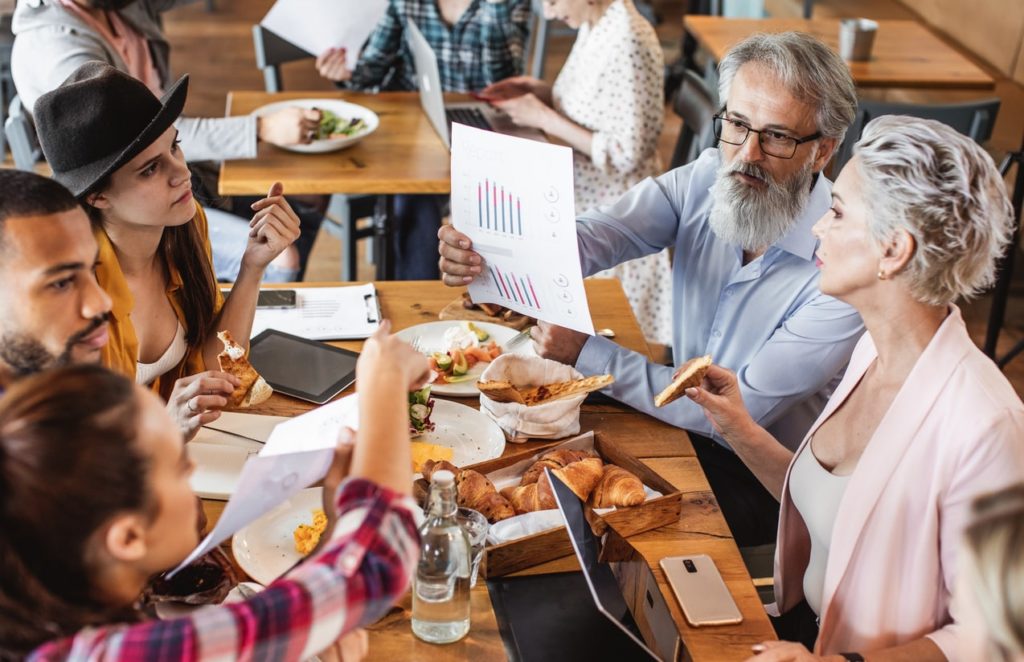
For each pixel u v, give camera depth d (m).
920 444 1.32
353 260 3.34
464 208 1.78
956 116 3.17
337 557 0.84
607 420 1.79
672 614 1.31
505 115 3.12
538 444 1.68
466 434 1.68
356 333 2.01
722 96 1.91
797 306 1.96
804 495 1.56
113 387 0.81
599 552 1.41
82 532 0.78
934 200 1.28
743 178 1.86
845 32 3.73
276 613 0.81
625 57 2.98
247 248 1.83
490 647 1.25
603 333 2.07
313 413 1.18
